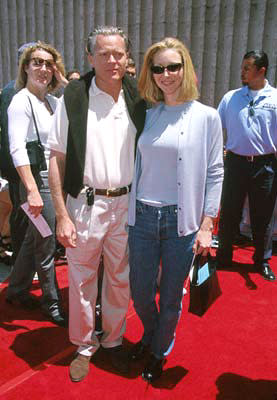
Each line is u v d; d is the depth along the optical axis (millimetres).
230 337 2533
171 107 1862
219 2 5039
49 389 2055
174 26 5426
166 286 1979
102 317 2254
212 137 1866
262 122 3191
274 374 2199
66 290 3162
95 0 5980
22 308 2861
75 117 1898
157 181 1898
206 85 5363
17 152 2363
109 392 2041
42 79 2479
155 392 2045
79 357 2201
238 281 3334
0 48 7234
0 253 3646
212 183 1909
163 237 1935
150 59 1856
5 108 2766
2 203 3553
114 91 1937
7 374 2162
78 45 6344
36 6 6594
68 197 2086
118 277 2148
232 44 5074
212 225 1926
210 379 2148
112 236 2088
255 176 3281
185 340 2492
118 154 1984
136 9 5648
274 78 4852
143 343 2311
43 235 2408
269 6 4762
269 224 3389
